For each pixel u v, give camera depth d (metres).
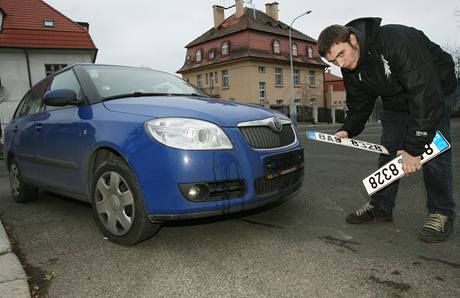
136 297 2.29
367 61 2.84
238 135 2.94
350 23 2.89
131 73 4.26
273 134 3.19
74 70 4.07
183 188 2.74
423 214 3.66
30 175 4.52
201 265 2.68
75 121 3.53
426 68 2.57
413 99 2.60
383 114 3.40
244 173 2.89
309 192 4.72
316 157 8.21
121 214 3.07
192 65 45.22
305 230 3.30
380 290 2.24
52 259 2.92
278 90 41.44
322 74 47.41
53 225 3.81
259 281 2.41
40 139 4.11
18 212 4.43
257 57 38.69
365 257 2.70
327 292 2.24
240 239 3.14
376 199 3.41
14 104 24.80
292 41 43.22
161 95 3.78
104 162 3.19
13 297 2.25
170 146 2.78
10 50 24.64
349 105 3.52
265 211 3.90
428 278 2.36
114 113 3.21
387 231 3.21
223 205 2.83
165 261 2.77
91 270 2.69
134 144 2.90
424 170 2.97
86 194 3.53
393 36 2.66
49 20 26.27
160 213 2.82
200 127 2.82
